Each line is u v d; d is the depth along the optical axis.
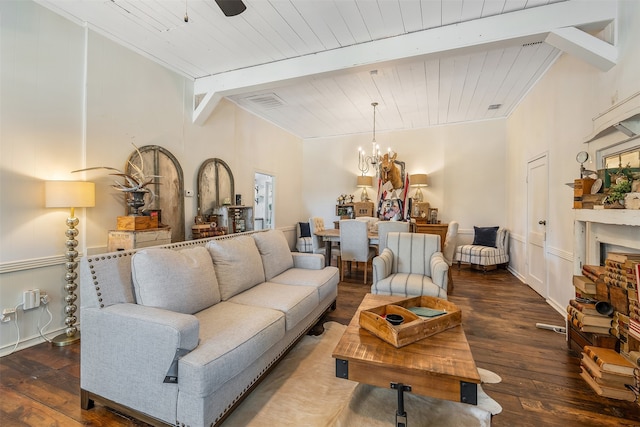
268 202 6.91
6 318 2.32
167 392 1.42
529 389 1.87
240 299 2.24
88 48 2.82
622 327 1.88
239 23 2.75
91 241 2.86
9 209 2.34
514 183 5.00
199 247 2.25
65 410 1.66
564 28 2.42
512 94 4.41
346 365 1.46
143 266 1.73
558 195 3.27
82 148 2.80
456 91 4.32
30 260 2.45
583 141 2.70
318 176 7.16
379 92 4.38
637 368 1.72
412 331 1.58
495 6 2.47
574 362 2.19
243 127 5.12
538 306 3.39
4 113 2.30
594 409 1.69
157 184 3.49
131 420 1.58
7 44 2.31
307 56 3.32
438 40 2.78
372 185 6.62
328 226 7.07
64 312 2.68
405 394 1.78
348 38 2.98
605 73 2.44
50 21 2.56
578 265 2.48
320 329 2.73
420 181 5.84
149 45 3.15
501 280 4.54
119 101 3.09
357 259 4.44
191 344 1.44
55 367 2.11
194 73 3.84
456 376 1.28
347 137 6.90
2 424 1.55
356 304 3.46
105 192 2.97
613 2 2.31
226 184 4.64
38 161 2.50
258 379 1.78
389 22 2.70
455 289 4.06
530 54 3.25
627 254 1.94
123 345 1.52
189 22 2.75
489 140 5.69
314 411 1.65
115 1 2.47
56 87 2.61
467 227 5.85
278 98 4.66
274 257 2.96
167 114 3.64
